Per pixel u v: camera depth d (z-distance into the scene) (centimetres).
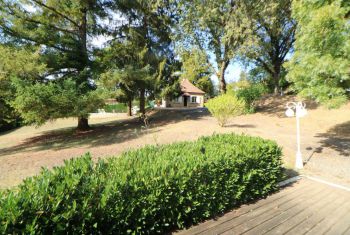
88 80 1561
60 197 262
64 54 1517
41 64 1299
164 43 1986
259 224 405
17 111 1308
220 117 1408
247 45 1752
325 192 556
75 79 1484
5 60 1147
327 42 666
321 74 702
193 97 4691
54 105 1249
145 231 337
